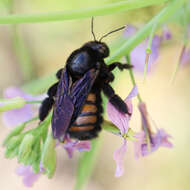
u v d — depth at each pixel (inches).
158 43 10.9
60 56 13.6
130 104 9.2
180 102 13.3
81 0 12.3
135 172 13.5
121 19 11.9
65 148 9.4
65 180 13.9
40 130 9.3
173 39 11.1
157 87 13.4
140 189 13.4
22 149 9.2
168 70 13.1
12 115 10.1
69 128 9.2
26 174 9.7
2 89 13.9
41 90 10.9
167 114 13.3
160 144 9.5
